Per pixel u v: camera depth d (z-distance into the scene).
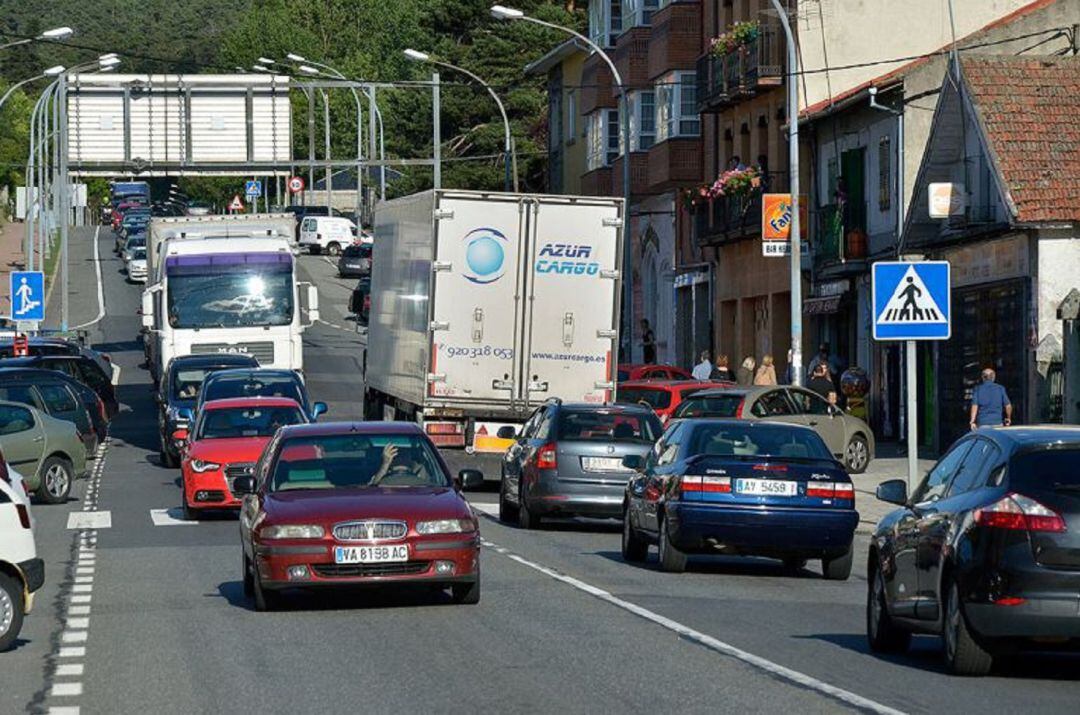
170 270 132.25
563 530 84.69
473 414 100.75
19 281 158.38
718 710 36.09
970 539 39.31
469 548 53.62
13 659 45.31
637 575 64.56
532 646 45.78
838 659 43.62
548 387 100.69
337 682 40.41
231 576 64.88
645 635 47.88
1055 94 113.81
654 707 36.50
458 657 43.94
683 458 64.69
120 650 46.59
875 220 137.50
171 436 117.75
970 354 119.81
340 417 154.00
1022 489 39.03
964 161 115.31
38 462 96.12
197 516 88.31
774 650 45.16
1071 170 109.88
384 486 56.06
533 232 100.12
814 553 63.34
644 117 197.38
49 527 85.31
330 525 52.69
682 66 182.25
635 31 196.12
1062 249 108.69
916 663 43.09
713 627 49.75
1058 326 108.19
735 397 109.69
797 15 149.50
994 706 36.44
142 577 64.75
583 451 81.25
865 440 112.81
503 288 100.12
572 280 100.56
